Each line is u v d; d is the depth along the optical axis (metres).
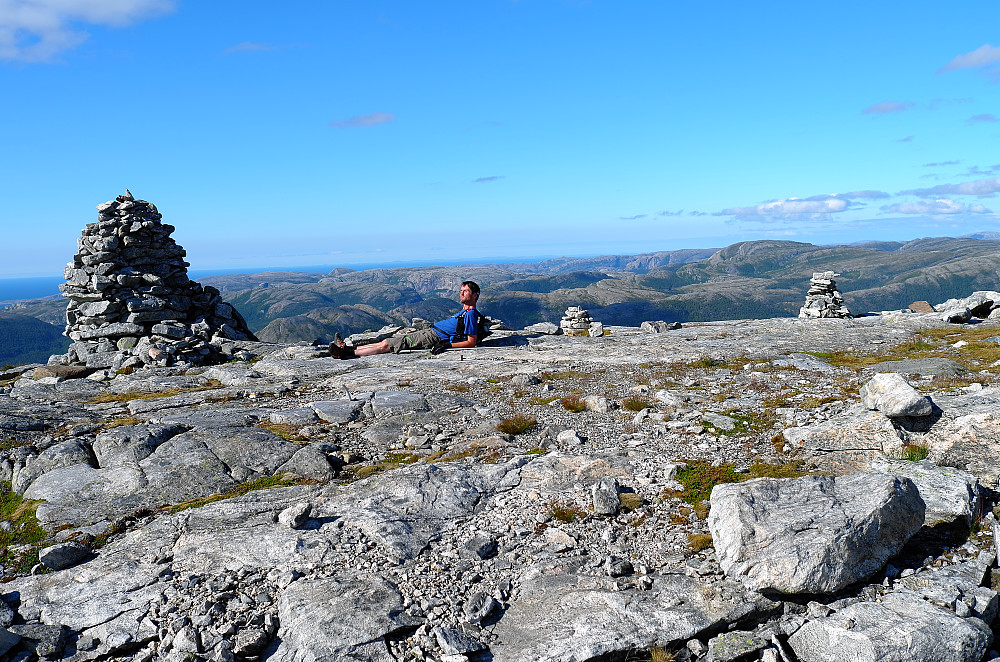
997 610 6.24
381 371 19.73
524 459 10.24
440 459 10.77
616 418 12.98
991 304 37.75
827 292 49.75
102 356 26.59
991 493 8.21
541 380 17.80
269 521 8.09
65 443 11.20
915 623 5.64
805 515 6.77
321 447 11.40
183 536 7.77
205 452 10.92
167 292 29.41
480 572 6.97
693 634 5.89
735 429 11.39
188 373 21.97
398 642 5.88
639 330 35.28
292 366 20.83
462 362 20.97
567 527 7.79
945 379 14.65
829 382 15.26
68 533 8.24
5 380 24.02
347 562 7.10
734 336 28.42
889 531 6.79
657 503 8.34
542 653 5.69
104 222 28.31
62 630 6.08
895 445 9.39
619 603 6.25
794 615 6.18
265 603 6.41
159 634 6.00
